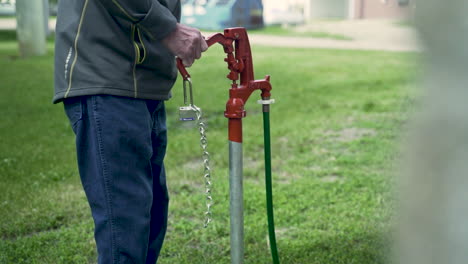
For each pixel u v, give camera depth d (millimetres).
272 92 7910
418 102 634
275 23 23188
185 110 1551
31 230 3000
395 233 709
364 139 5016
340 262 2488
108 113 1504
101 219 1516
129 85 1529
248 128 5609
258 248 2693
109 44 1502
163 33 1476
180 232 2943
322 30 20609
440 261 615
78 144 1540
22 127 5637
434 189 620
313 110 6562
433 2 604
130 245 1528
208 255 2641
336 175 4047
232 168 1553
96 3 1501
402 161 682
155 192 1844
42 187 3699
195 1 18688
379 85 8539
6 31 19953
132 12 1438
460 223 603
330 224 2988
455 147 604
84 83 1493
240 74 1611
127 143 1527
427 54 617
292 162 4371
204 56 12836
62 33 1549
